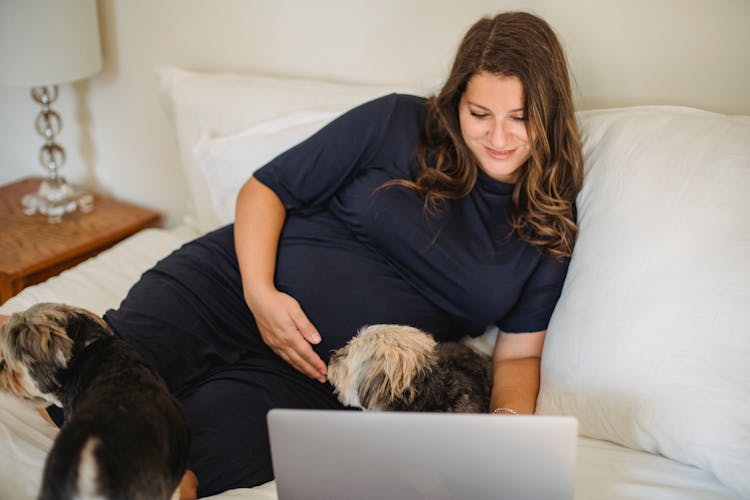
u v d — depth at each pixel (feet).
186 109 7.00
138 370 3.79
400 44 6.75
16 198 8.62
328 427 3.40
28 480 4.13
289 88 6.73
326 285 5.11
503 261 5.06
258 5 7.29
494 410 4.85
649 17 5.61
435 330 5.24
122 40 8.26
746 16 5.29
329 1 6.91
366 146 5.39
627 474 4.23
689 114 4.99
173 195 8.89
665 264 4.38
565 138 5.04
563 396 4.64
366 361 4.30
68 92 8.90
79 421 3.26
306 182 5.43
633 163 4.81
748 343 4.08
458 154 5.21
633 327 4.36
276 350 5.10
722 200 4.36
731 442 4.01
